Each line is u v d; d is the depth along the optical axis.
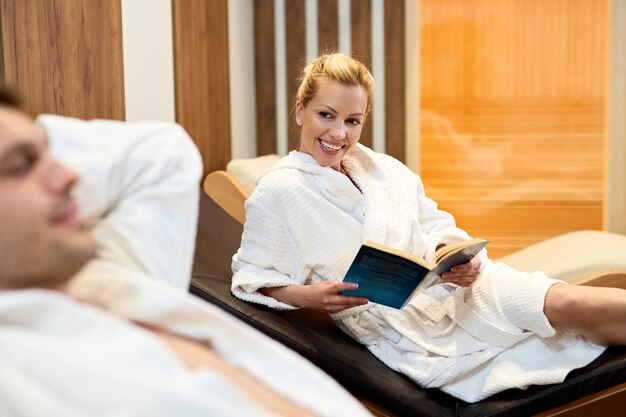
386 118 4.28
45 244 0.86
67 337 0.85
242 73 4.19
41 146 0.89
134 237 1.09
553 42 4.20
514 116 4.27
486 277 1.97
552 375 1.80
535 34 4.21
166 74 3.33
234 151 4.09
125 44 2.99
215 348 0.99
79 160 1.08
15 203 0.85
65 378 0.79
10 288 0.87
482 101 4.28
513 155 4.29
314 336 1.99
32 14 2.43
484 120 4.29
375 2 4.22
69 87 2.62
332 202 2.07
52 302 0.85
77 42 2.66
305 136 2.09
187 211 1.14
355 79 2.04
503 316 1.90
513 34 4.22
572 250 3.11
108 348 0.84
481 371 1.88
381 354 1.98
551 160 4.27
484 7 4.22
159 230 1.11
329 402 0.96
